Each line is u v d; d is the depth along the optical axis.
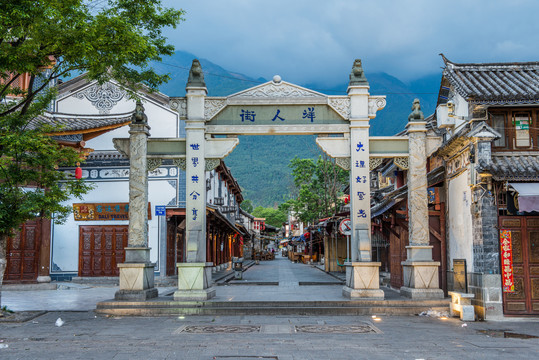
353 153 14.14
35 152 13.25
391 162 20.41
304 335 9.77
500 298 11.60
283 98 14.36
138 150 14.16
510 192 11.97
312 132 14.33
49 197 12.34
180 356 7.85
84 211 22.25
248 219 64.75
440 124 14.95
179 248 24.84
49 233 20.98
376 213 17.27
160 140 14.36
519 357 7.80
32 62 11.36
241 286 19.59
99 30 11.27
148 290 13.67
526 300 11.69
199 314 12.66
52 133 17.38
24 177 12.40
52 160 12.75
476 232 12.15
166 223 22.28
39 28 10.60
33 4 10.12
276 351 8.21
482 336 9.68
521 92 12.05
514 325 10.97
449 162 14.48
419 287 13.44
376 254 24.45
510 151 12.35
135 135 14.22
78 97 23.06
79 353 8.10
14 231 20.23
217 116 14.41
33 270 20.55
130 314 12.60
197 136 14.20
